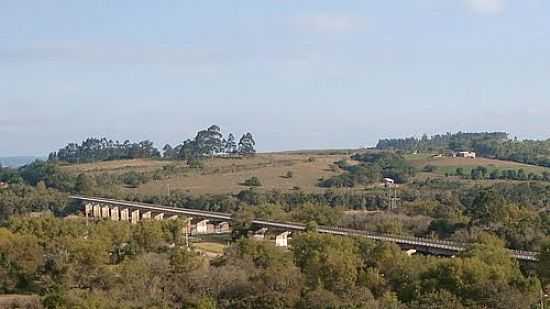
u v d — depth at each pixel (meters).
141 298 98.56
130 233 141.25
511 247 132.62
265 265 114.75
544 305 87.75
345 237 126.19
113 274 110.81
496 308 85.56
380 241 126.56
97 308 88.25
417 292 91.00
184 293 101.25
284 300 89.62
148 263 111.50
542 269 102.94
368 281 100.94
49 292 102.88
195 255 120.62
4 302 103.12
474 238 131.62
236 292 99.81
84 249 116.06
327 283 99.00
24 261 116.69
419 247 134.62
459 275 92.25
